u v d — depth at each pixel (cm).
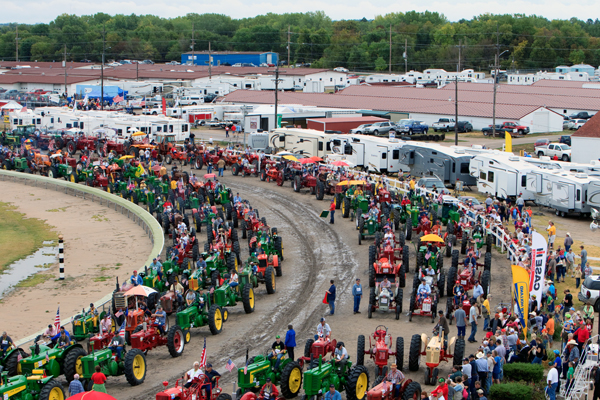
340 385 2042
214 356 2458
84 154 6644
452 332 2664
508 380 2164
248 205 4334
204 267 3106
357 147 6184
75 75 13588
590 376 2155
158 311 2505
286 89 14012
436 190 4641
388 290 2842
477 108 9162
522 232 3791
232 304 2867
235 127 8344
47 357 2103
